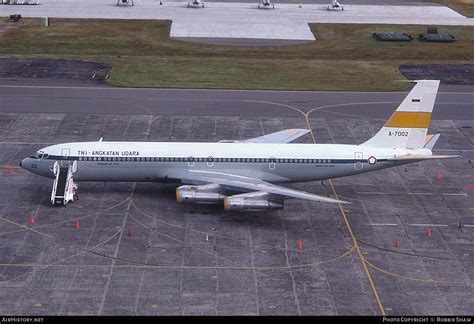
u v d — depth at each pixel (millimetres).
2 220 103625
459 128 151125
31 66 187500
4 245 96188
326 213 109750
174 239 99562
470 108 164250
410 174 126312
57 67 187750
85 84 174500
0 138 137375
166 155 112250
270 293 86500
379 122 153500
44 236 99250
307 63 199125
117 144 113750
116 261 93062
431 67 197625
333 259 95438
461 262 95750
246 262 93812
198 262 93375
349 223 106562
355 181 122750
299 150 113250
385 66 197875
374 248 98938
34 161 112875
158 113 155250
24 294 84688
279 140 125875
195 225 104188
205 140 140000
